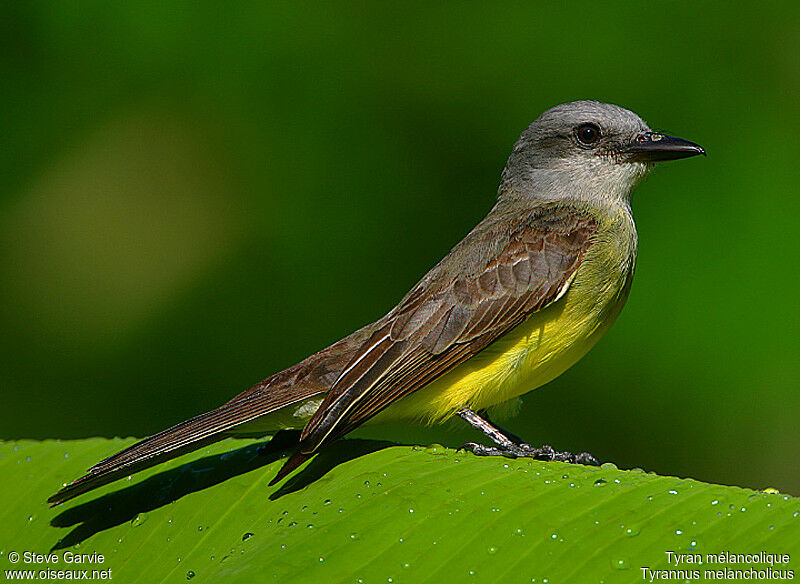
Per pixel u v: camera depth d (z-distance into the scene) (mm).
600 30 13109
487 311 7902
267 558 5047
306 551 5020
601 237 8320
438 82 13352
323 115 13312
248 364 13352
